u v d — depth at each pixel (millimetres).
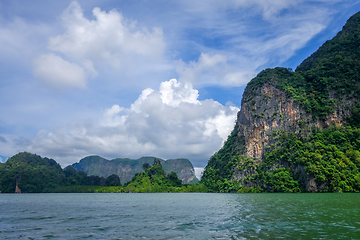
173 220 40094
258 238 25891
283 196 103688
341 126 163125
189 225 34844
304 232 28281
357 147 148375
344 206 55500
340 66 188375
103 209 61312
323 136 162875
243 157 195750
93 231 31516
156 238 27094
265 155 181625
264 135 192625
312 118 175625
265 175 168500
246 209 54562
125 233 29984
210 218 41656
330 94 179875
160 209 59531
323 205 58281
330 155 143625
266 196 108250
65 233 30500
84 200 103875
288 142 172000
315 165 141500
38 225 36562
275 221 36062
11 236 29156
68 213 52688
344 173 131750
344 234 27062
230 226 33156
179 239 26391
